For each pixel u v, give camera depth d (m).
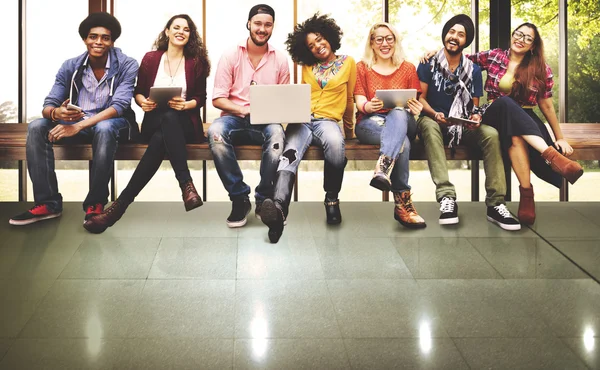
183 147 3.69
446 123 4.01
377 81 4.07
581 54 5.20
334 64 3.99
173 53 4.04
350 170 5.32
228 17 5.14
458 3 5.18
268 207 3.29
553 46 5.19
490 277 3.00
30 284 2.87
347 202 4.66
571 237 3.70
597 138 4.29
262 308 2.61
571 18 5.18
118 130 3.86
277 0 5.17
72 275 3.00
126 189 3.67
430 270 3.10
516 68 4.14
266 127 3.74
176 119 3.71
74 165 5.18
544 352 2.22
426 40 5.21
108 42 3.96
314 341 2.30
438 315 2.54
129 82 4.00
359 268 3.12
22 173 5.09
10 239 3.59
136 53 5.08
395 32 4.05
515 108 3.84
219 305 2.64
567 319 2.51
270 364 2.13
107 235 3.70
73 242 3.54
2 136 4.27
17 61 5.00
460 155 4.08
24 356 2.17
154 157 3.68
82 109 3.96
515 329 2.41
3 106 5.02
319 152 3.90
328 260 3.25
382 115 4.00
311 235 3.72
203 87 4.03
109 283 2.89
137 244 3.52
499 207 3.94
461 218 4.14
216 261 3.22
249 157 3.93
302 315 2.54
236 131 3.88
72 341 2.29
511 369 2.10
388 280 2.95
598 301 2.70
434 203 4.62
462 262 3.23
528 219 3.92
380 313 2.56
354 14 5.20
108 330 2.39
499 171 3.93
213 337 2.33
